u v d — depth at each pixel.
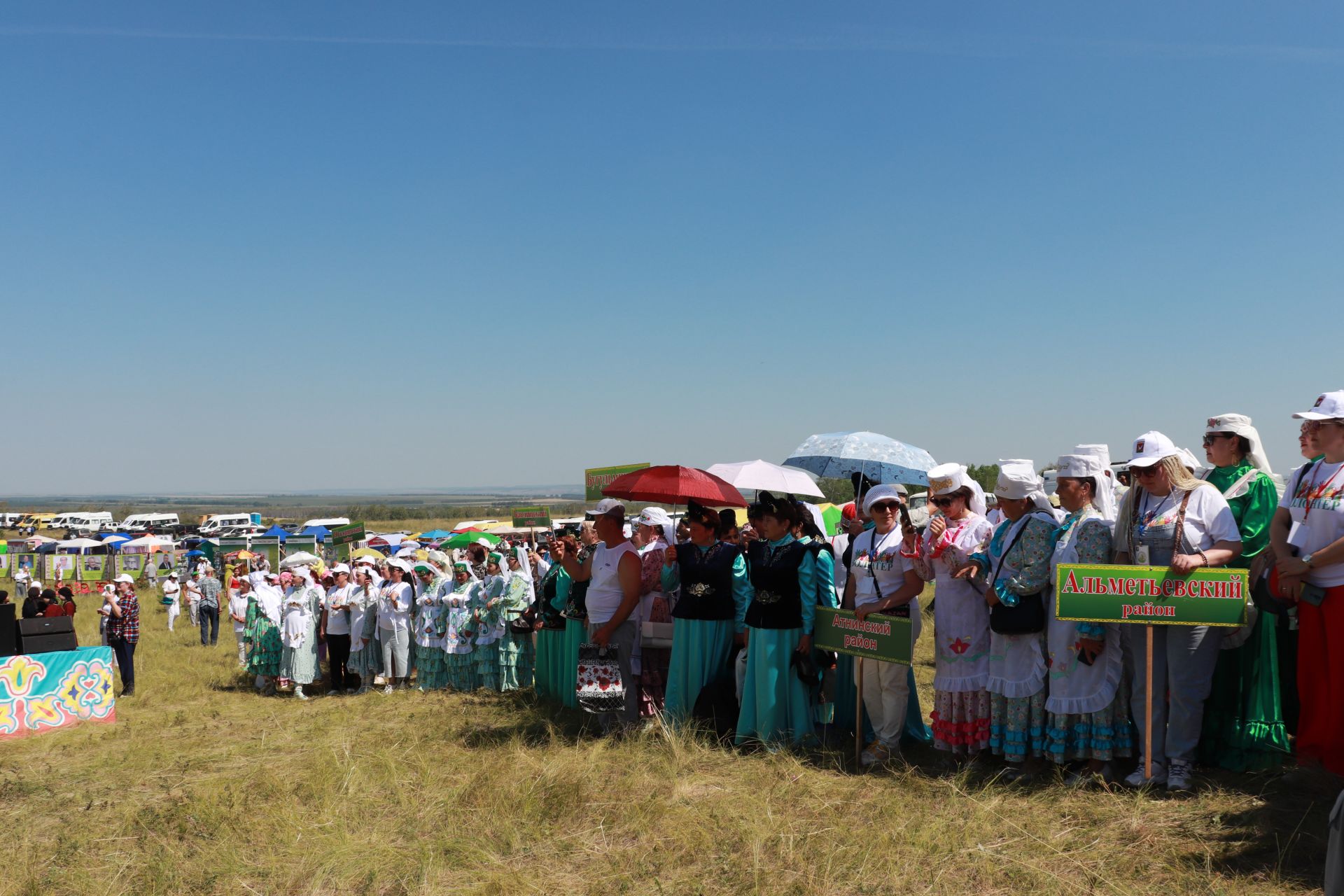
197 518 127.75
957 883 4.76
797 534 7.57
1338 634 5.21
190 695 13.36
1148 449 5.82
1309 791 5.54
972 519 6.57
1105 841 5.06
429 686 12.08
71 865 5.63
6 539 72.69
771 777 6.61
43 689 10.62
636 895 4.85
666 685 8.37
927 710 8.86
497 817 6.05
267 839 5.93
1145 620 5.61
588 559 9.37
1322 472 5.48
